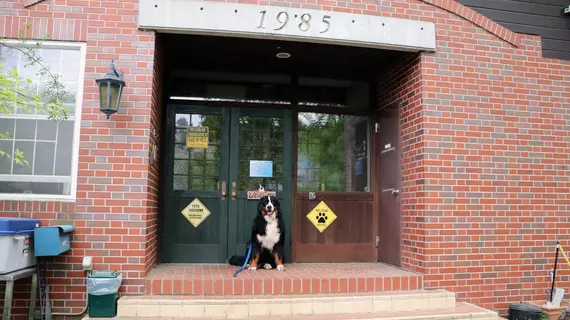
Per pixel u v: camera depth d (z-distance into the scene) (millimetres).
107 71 4801
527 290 5469
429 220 5230
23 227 4125
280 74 6438
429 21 5508
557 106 5820
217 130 6199
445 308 4938
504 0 6004
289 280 4859
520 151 5625
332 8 5285
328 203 6324
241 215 6133
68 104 4832
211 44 5641
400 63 5949
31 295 4375
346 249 6289
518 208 5539
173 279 4711
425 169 5281
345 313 4691
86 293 4570
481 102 5559
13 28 4742
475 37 5633
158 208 5914
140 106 4793
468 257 5305
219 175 6145
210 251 6023
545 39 5973
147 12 4840
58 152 4801
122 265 4621
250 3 5082
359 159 6535
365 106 6613
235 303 4496
